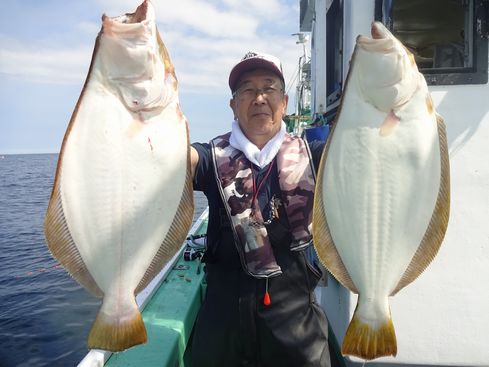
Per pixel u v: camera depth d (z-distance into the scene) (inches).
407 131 70.7
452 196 93.7
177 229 73.7
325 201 73.9
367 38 68.2
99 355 90.4
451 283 94.2
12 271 414.0
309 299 83.7
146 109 68.8
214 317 82.6
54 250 65.8
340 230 73.7
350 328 72.4
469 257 93.5
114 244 68.0
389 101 69.5
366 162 71.6
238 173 83.3
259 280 80.9
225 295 82.9
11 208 885.8
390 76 67.8
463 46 110.5
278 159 84.9
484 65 91.7
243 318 80.5
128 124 68.0
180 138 72.4
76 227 66.5
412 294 95.4
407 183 71.6
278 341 79.7
